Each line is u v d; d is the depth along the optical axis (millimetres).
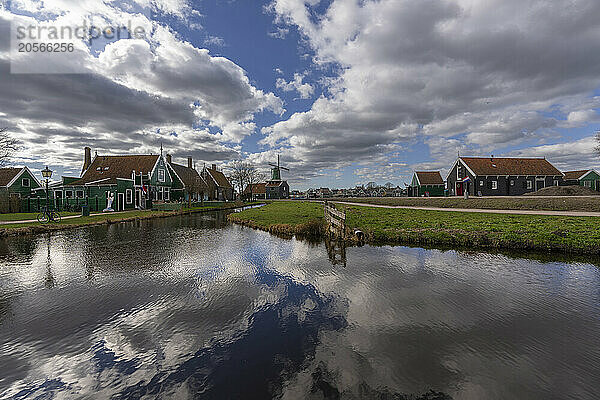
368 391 2996
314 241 11656
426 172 49906
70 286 6211
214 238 12516
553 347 3842
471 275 6879
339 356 3648
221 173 65062
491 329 4328
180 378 3234
